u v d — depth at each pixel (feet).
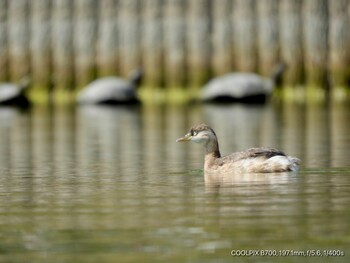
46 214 39.88
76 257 32.24
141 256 32.24
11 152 69.62
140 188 47.16
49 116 109.19
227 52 128.06
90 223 37.65
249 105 120.78
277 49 127.54
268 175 50.83
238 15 127.75
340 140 75.46
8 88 125.80
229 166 52.85
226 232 35.47
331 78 127.34
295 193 43.93
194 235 35.12
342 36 126.72
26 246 33.88
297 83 127.34
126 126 93.86
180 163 59.82
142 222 37.65
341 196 42.88
